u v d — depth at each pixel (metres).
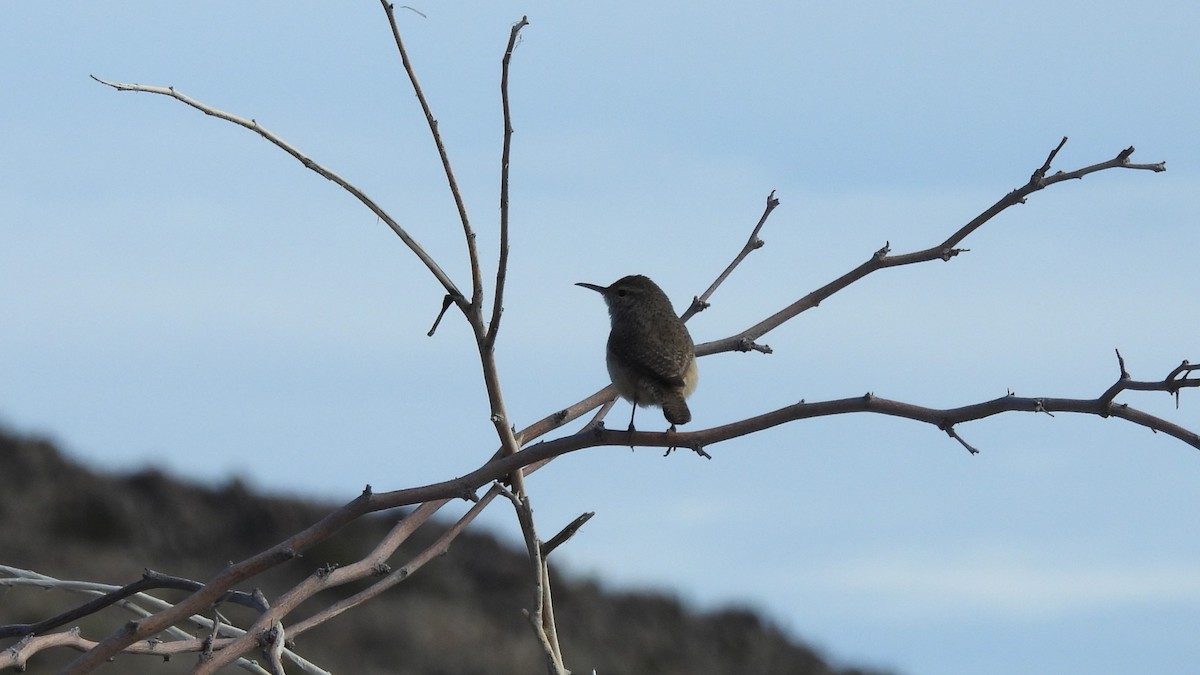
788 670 32.19
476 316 4.60
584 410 5.62
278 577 31.45
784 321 5.73
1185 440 4.01
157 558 31.30
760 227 6.03
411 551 33.53
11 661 4.39
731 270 5.99
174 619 4.17
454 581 32.12
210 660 4.15
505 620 31.09
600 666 29.84
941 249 5.44
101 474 34.03
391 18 4.36
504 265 4.47
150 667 20.88
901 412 4.30
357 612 29.44
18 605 23.81
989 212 5.32
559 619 31.86
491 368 4.61
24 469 32.94
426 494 4.39
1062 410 4.14
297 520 34.00
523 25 4.28
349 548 32.88
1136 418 4.07
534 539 4.05
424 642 28.16
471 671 27.66
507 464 4.43
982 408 4.20
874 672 32.88
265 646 4.20
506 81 4.29
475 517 4.83
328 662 26.33
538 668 28.75
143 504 33.00
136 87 4.24
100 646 4.09
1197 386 3.96
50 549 29.61
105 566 29.36
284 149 4.47
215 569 31.27
